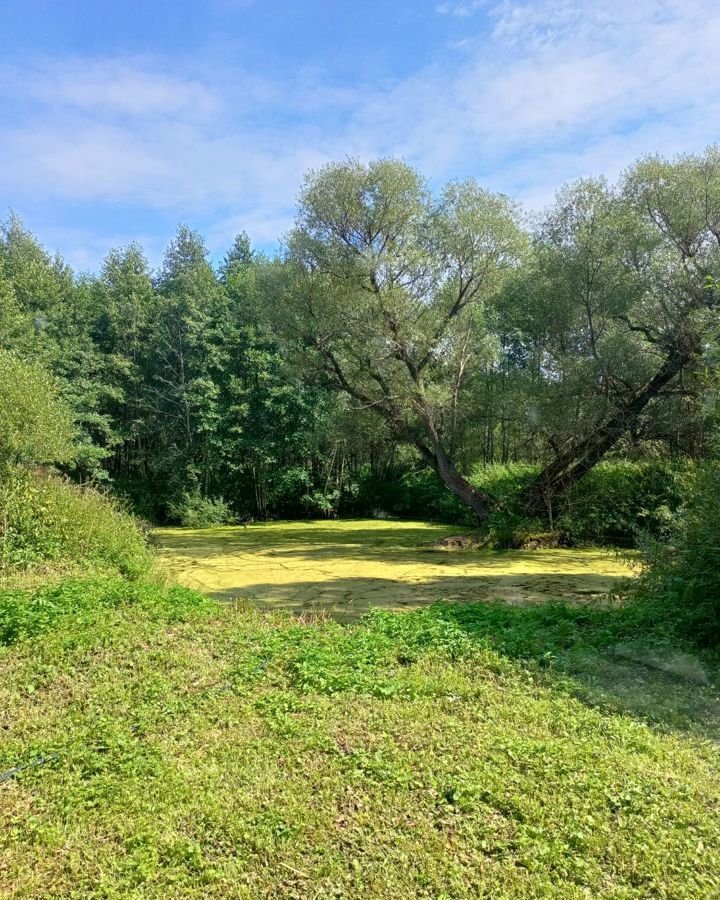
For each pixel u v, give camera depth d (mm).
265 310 20000
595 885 2883
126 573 9906
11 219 31359
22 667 5406
